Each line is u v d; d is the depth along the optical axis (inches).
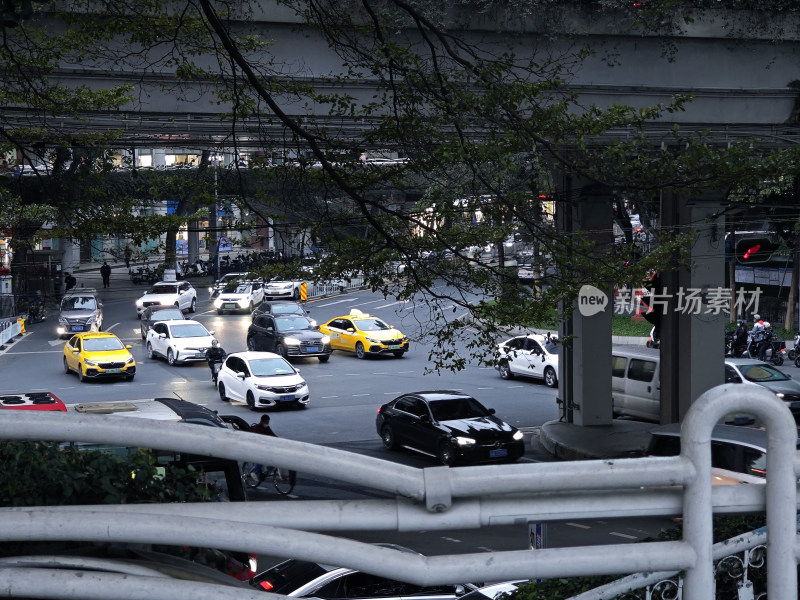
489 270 644.7
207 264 3166.8
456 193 637.3
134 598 115.0
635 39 917.2
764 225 2154.3
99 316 2235.5
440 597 438.9
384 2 736.3
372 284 631.8
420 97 558.3
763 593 167.5
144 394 1520.7
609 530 724.0
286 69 828.6
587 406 1198.9
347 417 1346.0
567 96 892.6
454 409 1105.4
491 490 119.4
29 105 730.8
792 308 2059.5
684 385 1154.7
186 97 818.2
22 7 288.8
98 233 735.1
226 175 683.4
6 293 2363.4
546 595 219.1
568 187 953.5
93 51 713.0
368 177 615.5
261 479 905.5
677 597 150.9
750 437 649.0
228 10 627.8
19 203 930.1
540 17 866.8
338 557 117.7
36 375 1691.7
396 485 118.1
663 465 124.0
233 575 147.5
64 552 126.6
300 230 658.2
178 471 144.9
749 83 962.1
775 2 950.4
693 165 543.2
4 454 133.5
